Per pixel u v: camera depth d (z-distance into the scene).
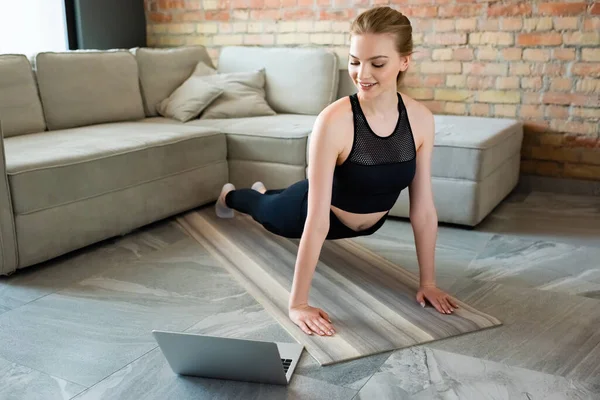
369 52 1.83
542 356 1.88
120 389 1.73
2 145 2.35
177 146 3.17
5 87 3.21
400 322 2.09
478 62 3.88
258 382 1.76
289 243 2.91
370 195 2.11
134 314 2.17
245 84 4.03
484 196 3.08
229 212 3.27
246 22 4.49
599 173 3.76
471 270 2.57
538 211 3.44
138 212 2.98
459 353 1.90
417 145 2.11
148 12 4.81
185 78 4.22
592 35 3.57
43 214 2.53
